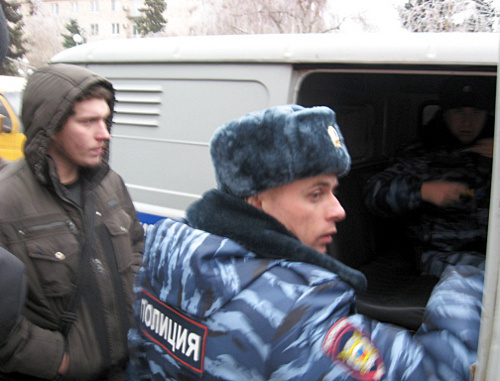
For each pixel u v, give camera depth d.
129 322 1.43
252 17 18.77
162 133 2.53
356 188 2.68
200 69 2.35
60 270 1.31
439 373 0.73
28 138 1.31
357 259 2.59
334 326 0.72
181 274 0.82
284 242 0.79
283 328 0.71
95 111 1.35
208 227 0.86
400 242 2.90
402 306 2.10
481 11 12.11
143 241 1.68
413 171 2.41
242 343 0.74
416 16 12.88
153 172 2.57
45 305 1.30
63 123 1.31
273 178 0.79
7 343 1.18
